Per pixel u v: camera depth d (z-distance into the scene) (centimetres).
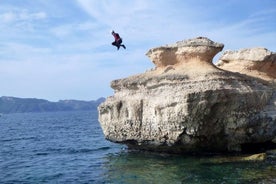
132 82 2984
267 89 2959
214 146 2745
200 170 2333
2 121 14950
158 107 2662
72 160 3197
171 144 2675
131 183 2180
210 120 2611
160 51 3012
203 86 2577
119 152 3403
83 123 10575
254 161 2483
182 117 2527
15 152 3944
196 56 2920
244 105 2716
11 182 2394
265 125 2847
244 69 3388
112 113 3075
